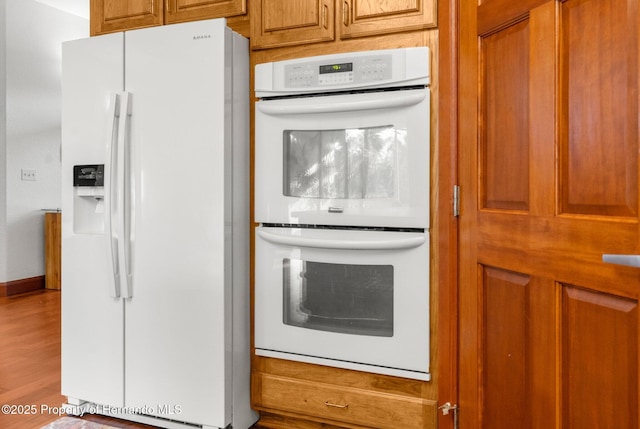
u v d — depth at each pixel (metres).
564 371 1.22
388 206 1.84
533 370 1.32
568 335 1.21
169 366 2.04
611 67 1.07
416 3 1.80
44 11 5.12
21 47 4.89
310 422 2.07
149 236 2.05
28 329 3.61
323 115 1.92
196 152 1.98
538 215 1.29
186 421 2.03
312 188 1.96
